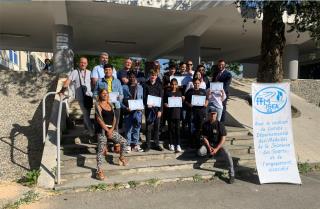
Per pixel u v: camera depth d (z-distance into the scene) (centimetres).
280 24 1118
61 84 1099
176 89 872
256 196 667
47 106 1078
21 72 1184
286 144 770
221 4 1270
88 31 1783
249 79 1847
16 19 1580
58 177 693
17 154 830
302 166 874
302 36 1814
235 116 1163
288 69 1944
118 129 868
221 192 687
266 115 773
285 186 734
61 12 1316
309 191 702
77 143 858
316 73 2758
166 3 1302
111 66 813
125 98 845
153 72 849
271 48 1128
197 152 834
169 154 848
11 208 589
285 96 775
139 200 637
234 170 802
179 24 1622
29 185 691
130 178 732
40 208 595
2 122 971
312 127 1163
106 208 599
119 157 784
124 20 1541
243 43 2148
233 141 954
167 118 875
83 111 856
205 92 885
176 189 699
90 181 708
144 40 2031
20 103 1086
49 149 791
